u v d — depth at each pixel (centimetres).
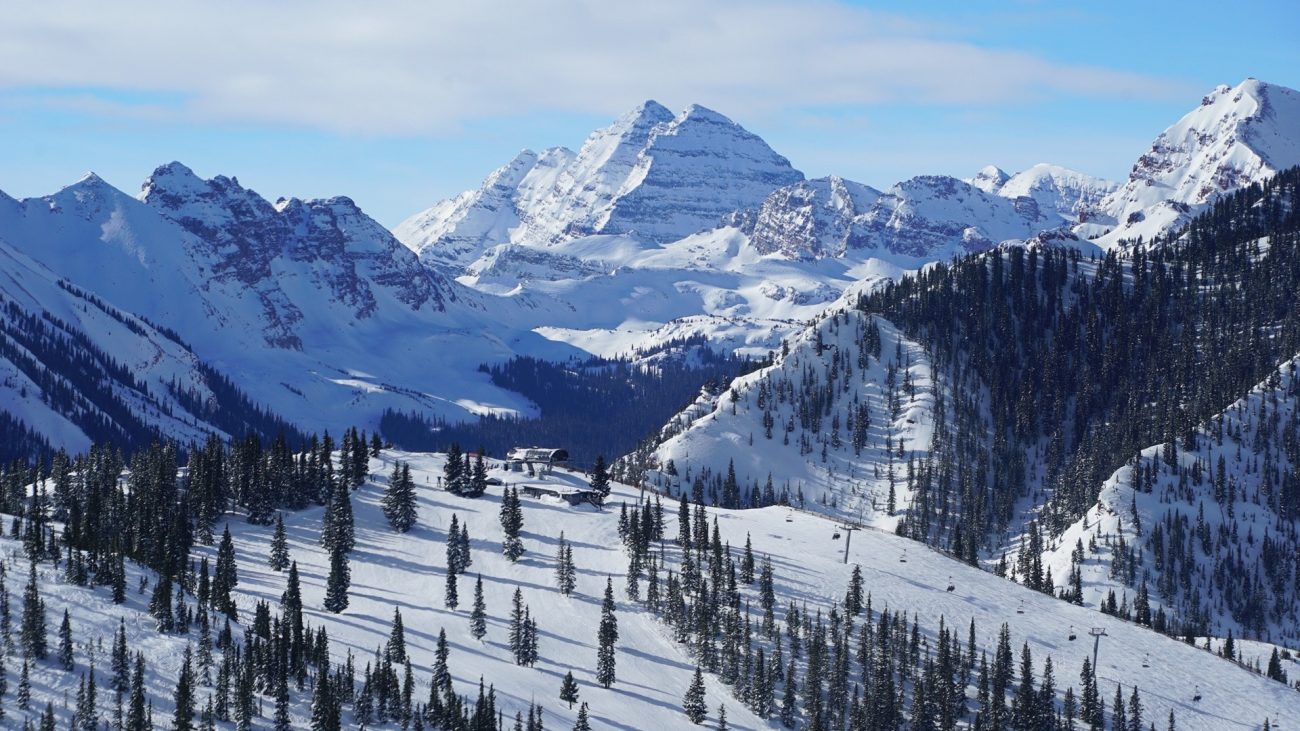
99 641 17825
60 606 18525
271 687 18012
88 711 15862
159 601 18775
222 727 16725
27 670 16362
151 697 16838
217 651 18400
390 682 18775
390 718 18500
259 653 18238
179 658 17900
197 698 17050
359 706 18150
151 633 18450
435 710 18800
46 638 17538
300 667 18500
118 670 16788
